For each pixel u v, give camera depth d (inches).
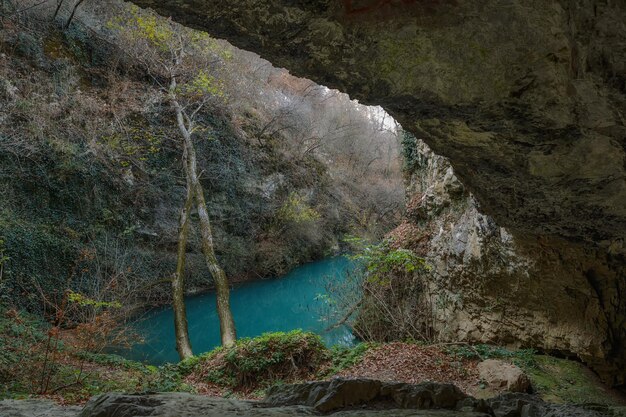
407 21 147.9
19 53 632.4
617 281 340.5
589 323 351.6
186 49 786.8
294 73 173.2
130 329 478.6
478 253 408.2
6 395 271.7
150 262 676.7
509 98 174.4
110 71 727.7
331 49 157.5
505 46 153.6
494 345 411.5
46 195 579.8
